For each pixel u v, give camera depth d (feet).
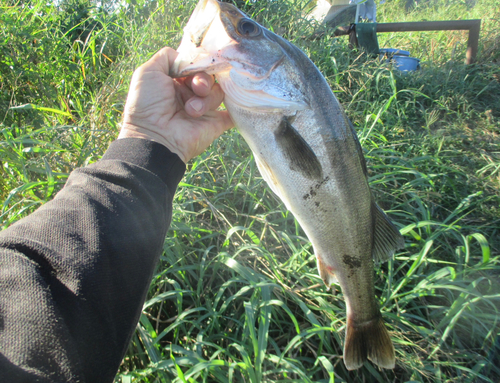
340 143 1.21
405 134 2.49
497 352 1.44
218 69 1.17
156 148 1.00
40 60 2.28
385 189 2.01
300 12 3.05
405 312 1.53
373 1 4.54
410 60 3.49
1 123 1.91
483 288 1.61
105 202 0.82
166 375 1.18
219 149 1.93
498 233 1.88
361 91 2.73
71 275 0.71
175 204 1.59
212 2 1.19
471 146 2.46
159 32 2.46
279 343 1.40
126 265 0.78
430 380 1.35
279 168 1.22
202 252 1.59
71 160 1.82
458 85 3.11
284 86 1.19
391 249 1.32
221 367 1.24
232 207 1.77
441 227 1.77
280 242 1.65
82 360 0.66
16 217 1.44
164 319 1.43
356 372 1.36
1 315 0.62
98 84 2.42
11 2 2.75
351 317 1.31
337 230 1.25
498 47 4.07
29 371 0.59
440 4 6.38
